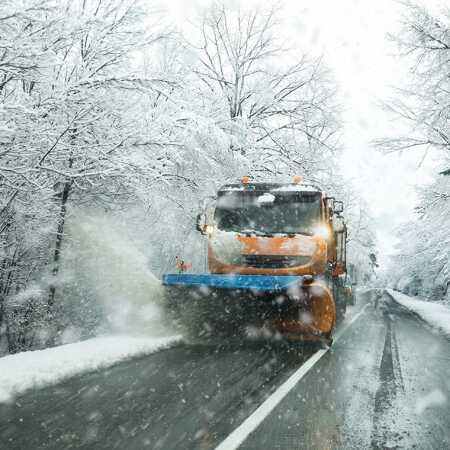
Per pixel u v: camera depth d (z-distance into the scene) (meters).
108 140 10.33
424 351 10.32
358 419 4.95
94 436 4.18
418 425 4.83
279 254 10.48
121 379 6.27
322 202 11.29
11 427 4.36
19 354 6.93
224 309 9.84
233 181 14.32
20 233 10.36
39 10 7.79
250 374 6.83
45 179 10.09
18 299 10.45
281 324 9.78
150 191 12.20
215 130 12.02
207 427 4.49
